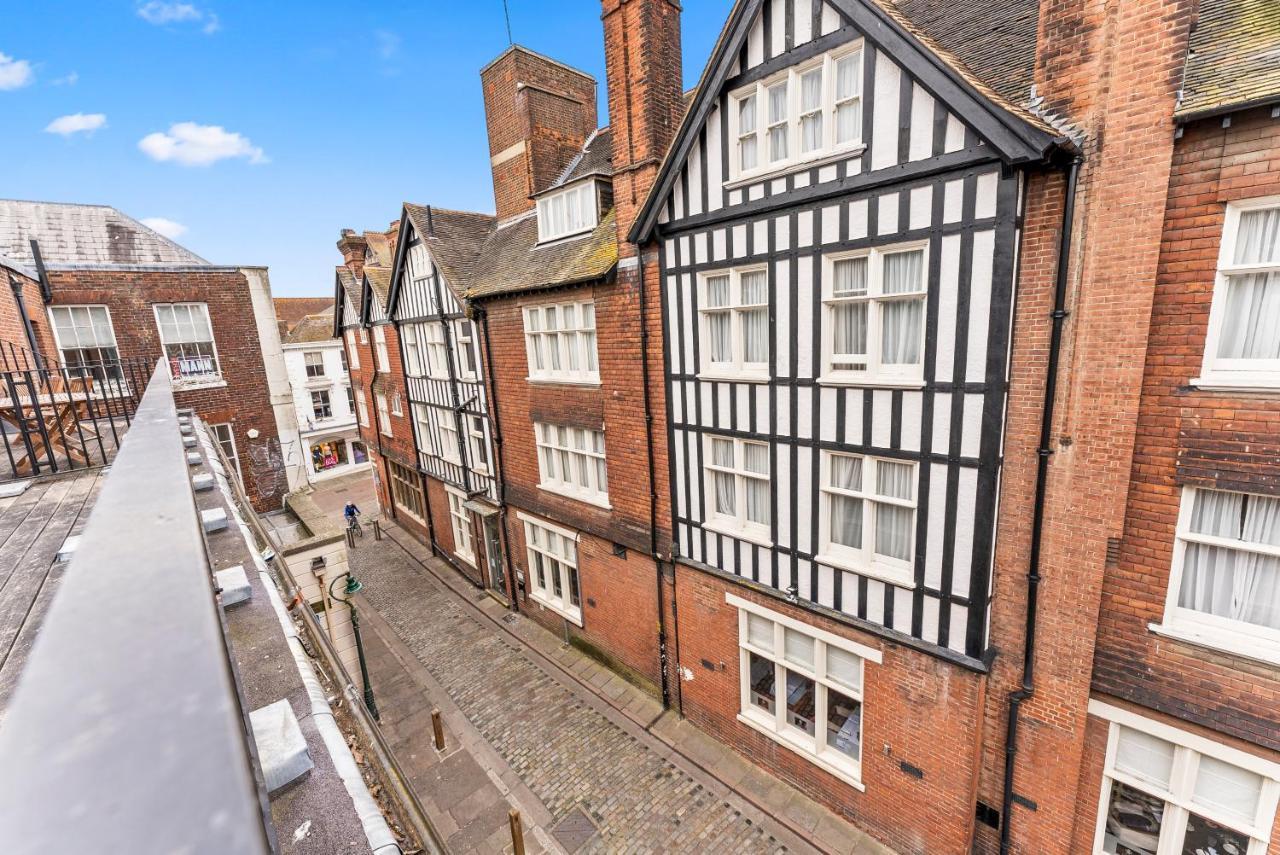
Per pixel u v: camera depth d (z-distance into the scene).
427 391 16.80
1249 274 5.05
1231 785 5.75
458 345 14.77
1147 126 5.08
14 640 2.90
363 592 16.67
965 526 6.54
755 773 9.50
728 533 9.06
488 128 14.71
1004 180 5.65
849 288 7.15
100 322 12.75
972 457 6.35
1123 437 5.58
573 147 14.16
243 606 3.71
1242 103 4.58
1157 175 5.10
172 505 1.61
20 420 5.97
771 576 8.66
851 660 8.13
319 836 2.18
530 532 13.89
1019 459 6.20
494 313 12.95
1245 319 5.14
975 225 5.91
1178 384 5.39
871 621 7.61
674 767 9.76
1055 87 5.55
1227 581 5.53
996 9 7.56
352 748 3.16
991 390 6.09
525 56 13.03
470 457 15.51
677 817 8.85
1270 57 4.80
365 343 20.98
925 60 5.82
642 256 9.30
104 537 1.37
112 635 0.95
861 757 8.15
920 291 6.48
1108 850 6.62
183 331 13.77
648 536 10.52
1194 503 5.54
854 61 6.55
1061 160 5.47
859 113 6.59
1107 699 6.22
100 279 12.61
